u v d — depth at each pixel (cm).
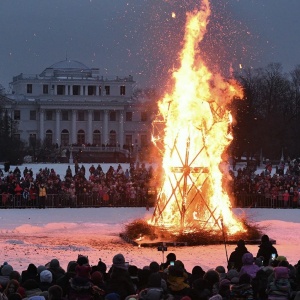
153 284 3072
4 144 18988
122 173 11306
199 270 3550
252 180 10862
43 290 3238
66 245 6412
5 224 7988
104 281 3431
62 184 10250
